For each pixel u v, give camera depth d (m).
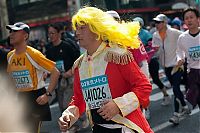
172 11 27.52
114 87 2.77
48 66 4.49
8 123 4.62
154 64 7.70
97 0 5.63
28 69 4.48
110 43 2.80
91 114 2.89
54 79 4.52
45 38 29.81
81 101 3.00
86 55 2.90
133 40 2.83
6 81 4.59
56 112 8.12
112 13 3.73
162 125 6.59
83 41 2.79
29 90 4.54
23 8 30.95
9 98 4.60
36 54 4.46
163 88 7.94
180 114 6.54
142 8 27.80
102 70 2.78
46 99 4.50
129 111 2.69
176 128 6.38
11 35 4.45
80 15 2.74
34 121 4.60
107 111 2.65
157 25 7.06
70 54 6.12
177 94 6.52
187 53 5.44
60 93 6.25
